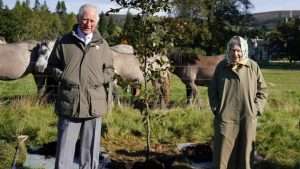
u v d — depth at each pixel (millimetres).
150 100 6258
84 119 5168
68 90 5012
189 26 6617
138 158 7012
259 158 7016
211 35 59938
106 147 7555
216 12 63750
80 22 4988
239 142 5234
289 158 7082
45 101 10703
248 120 5148
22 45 10977
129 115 9656
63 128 5121
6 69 10727
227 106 5188
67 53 5023
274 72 41812
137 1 6004
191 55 12219
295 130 8844
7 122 8242
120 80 6250
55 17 58875
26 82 17031
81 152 5270
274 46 79750
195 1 42062
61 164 5125
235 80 5164
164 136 8211
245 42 5145
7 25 50062
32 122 8617
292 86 24906
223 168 5266
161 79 6551
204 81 12234
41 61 10703
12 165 5770
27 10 56344
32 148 7059
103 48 5160
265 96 5293
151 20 6035
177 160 6727
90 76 5020
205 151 6926
